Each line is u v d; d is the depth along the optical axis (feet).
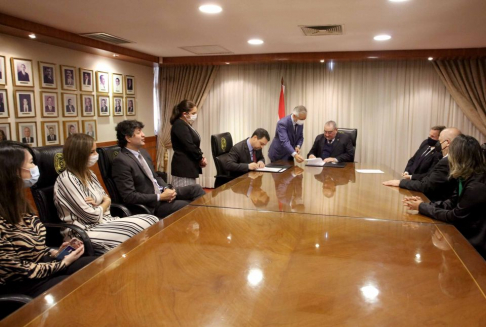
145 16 10.61
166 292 3.24
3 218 5.02
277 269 3.74
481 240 5.65
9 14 10.63
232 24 11.44
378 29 11.91
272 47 15.56
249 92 19.43
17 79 12.47
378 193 7.63
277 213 5.95
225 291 3.26
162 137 20.61
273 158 14.24
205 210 6.13
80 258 6.22
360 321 2.79
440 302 3.07
